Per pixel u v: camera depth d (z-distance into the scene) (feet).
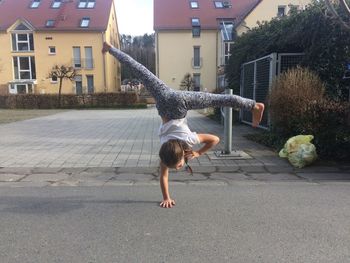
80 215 13.94
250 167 21.66
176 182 18.78
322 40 31.07
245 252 10.72
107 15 130.52
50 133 39.34
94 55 127.13
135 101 104.63
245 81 43.78
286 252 10.71
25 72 129.70
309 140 22.75
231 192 16.83
